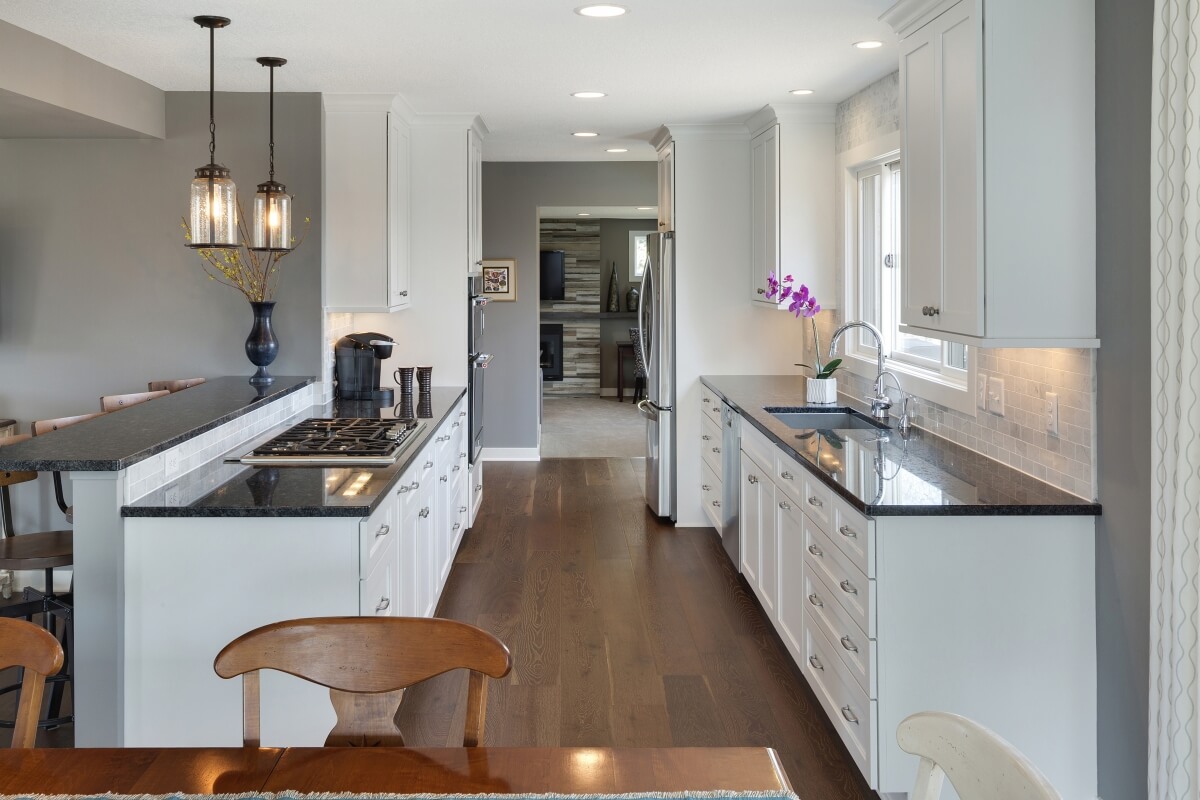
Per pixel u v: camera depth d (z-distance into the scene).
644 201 8.59
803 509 3.71
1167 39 2.33
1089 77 2.80
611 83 4.87
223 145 4.94
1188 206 2.25
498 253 8.59
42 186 4.88
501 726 3.53
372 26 3.76
